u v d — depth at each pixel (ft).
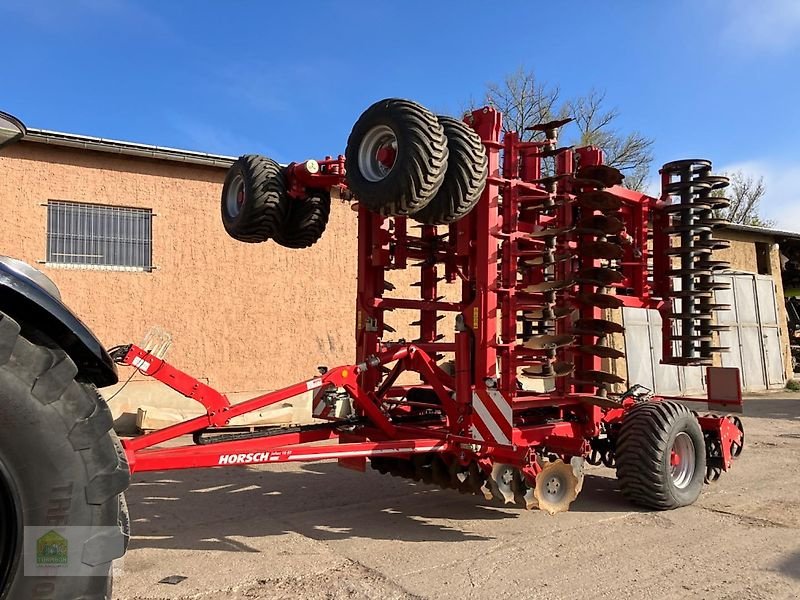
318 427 17.38
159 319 34.63
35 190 31.65
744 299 57.06
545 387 24.03
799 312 75.25
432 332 21.75
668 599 12.71
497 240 17.35
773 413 42.27
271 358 37.70
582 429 19.45
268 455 14.40
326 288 39.52
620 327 17.92
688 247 20.35
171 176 34.99
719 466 21.44
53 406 7.32
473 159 15.31
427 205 15.42
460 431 17.66
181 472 23.59
